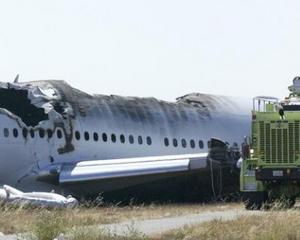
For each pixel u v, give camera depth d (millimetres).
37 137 117500
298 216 60719
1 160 114562
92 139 124125
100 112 127125
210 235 54219
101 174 117250
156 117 135375
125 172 118000
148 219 72375
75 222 62969
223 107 146125
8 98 118125
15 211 75750
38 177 116375
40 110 119188
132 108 133250
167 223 65438
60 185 117438
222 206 101250
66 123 120938
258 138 84938
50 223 54000
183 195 122750
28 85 122188
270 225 55844
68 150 120500
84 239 51156
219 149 120375
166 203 118625
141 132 131625
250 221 60625
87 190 119625
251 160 86000
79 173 117000
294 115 84375
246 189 85812
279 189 85688
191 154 128000
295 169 83438
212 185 120750
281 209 74250
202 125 140625
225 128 142875
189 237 53750
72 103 123938
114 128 127875
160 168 118875
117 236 52656
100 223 66562
